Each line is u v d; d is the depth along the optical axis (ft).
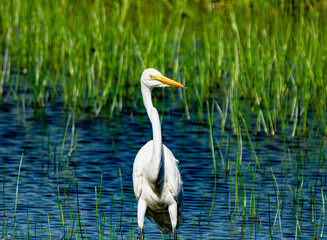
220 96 60.64
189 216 30.94
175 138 47.19
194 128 50.52
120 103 54.95
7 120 51.24
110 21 67.67
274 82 50.80
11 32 69.87
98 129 49.47
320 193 34.55
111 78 55.01
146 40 63.87
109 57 61.52
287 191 34.94
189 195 34.12
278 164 40.55
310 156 42.42
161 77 26.40
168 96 62.54
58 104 57.98
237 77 49.39
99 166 39.50
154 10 75.92
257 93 49.08
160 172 25.91
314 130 49.65
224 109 56.59
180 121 52.85
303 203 32.94
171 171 26.55
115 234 28.32
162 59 56.59
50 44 67.26
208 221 30.22
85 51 62.08
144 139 46.85
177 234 28.55
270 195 34.27
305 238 28.02
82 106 55.98
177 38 65.62
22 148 43.39
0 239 26.58
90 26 64.85
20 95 60.70
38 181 35.96
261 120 52.49
